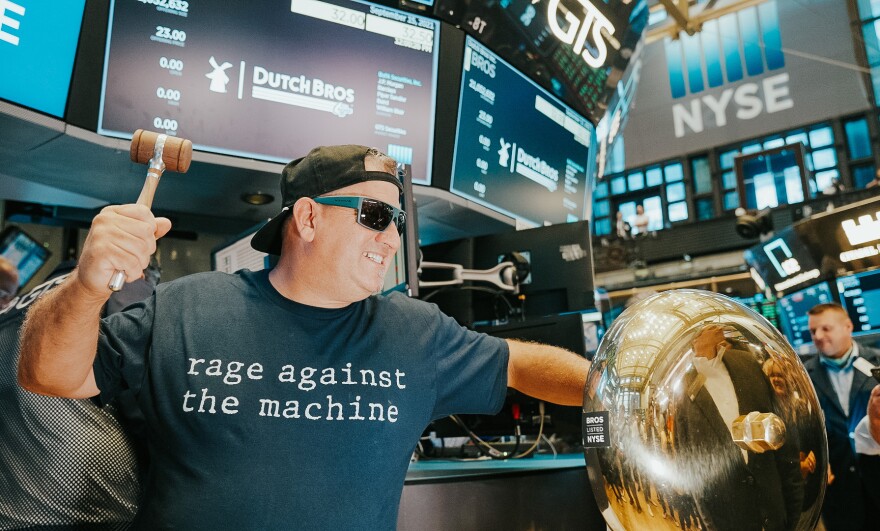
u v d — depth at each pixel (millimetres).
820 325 3115
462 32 3178
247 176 2703
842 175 12281
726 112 13672
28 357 876
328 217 1058
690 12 13586
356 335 1066
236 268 2402
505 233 2643
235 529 900
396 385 1047
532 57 3582
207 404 949
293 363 1006
